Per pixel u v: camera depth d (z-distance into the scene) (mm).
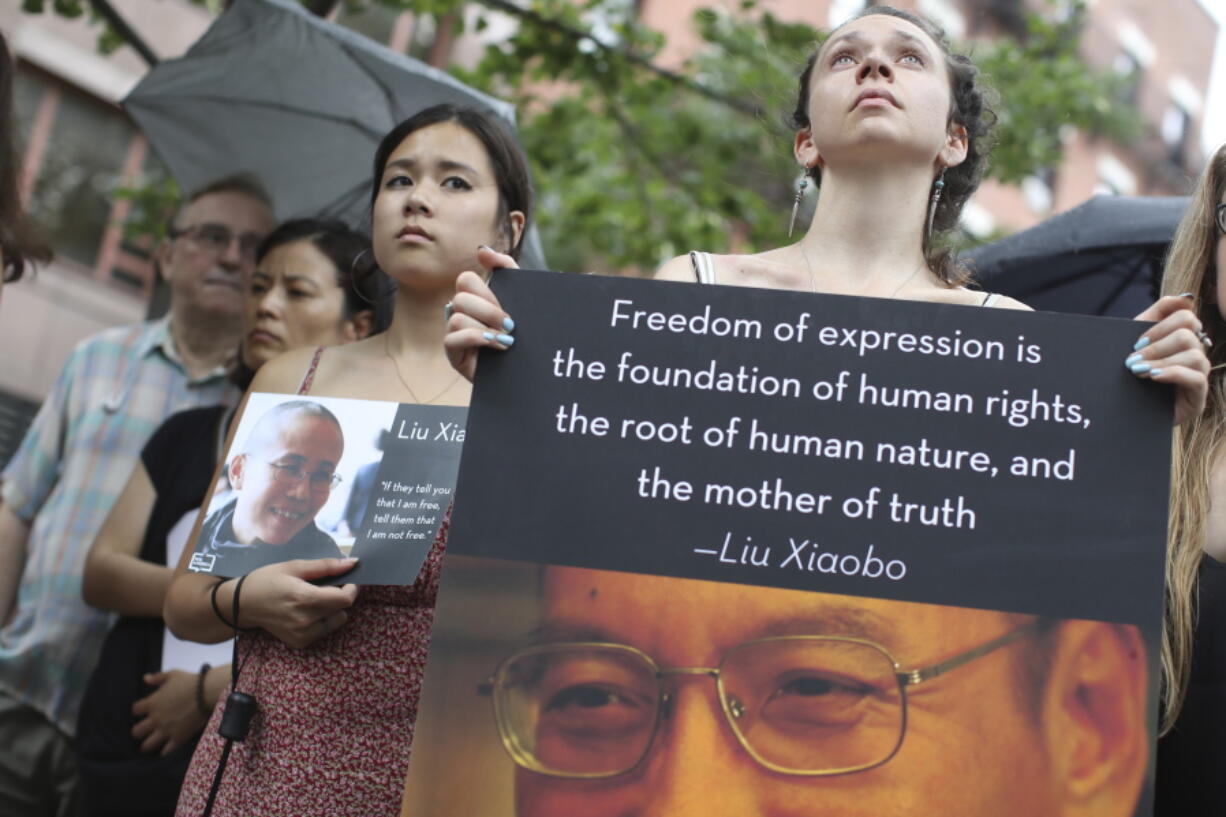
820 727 2598
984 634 2617
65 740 5520
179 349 6078
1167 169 25203
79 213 13633
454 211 3672
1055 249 5312
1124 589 2629
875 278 3156
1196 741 3033
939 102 3189
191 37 14312
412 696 3238
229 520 3344
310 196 5984
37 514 5984
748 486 2713
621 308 2834
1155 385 2730
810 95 3393
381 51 5590
